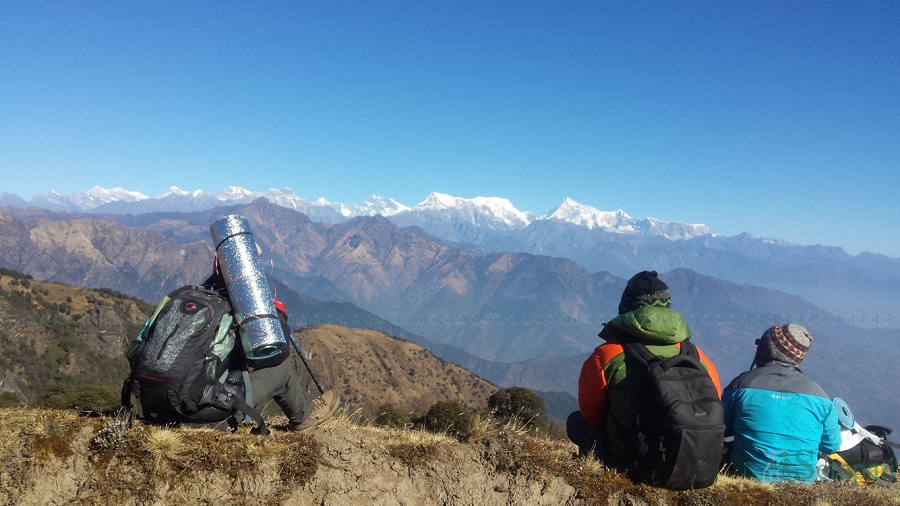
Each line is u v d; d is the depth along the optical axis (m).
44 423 4.87
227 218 5.61
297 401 5.87
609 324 5.92
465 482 5.34
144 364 4.98
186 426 5.21
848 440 7.44
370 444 5.40
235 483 4.88
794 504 5.73
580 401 5.93
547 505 5.26
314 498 4.99
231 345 5.29
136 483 4.75
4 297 133.50
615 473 5.50
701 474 5.00
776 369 6.97
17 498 4.66
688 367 5.26
